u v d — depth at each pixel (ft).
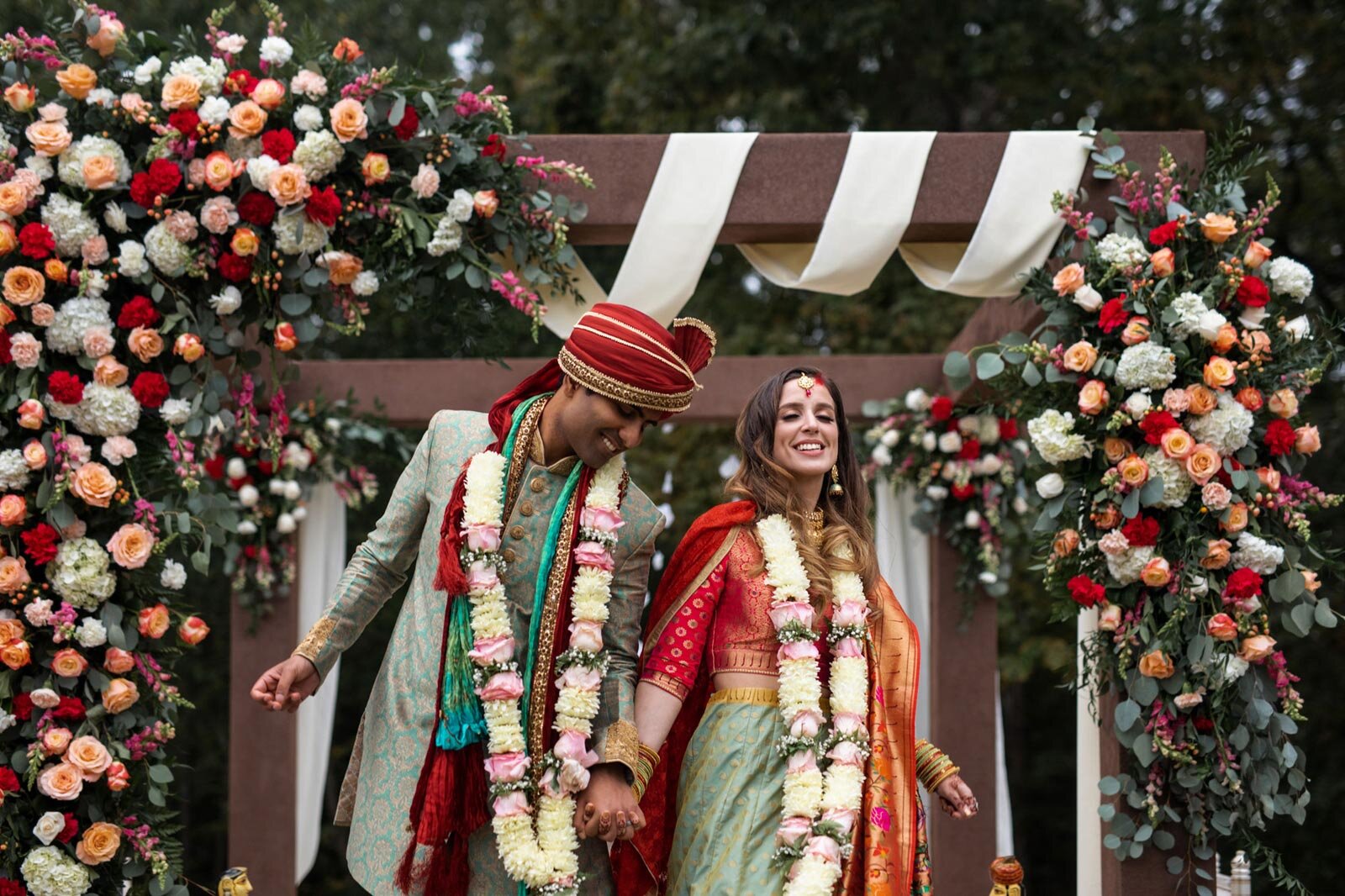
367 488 19.88
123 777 10.35
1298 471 11.67
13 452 10.32
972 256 12.26
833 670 9.23
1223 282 11.37
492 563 8.18
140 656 10.75
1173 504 11.20
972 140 12.40
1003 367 11.86
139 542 10.55
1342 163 32.76
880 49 33.65
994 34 31.94
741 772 8.86
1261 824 11.14
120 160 10.85
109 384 10.71
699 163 12.31
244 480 19.04
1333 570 11.42
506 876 8.16
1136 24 32.78
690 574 9.38
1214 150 11.97
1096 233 11.84
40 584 10.50
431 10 39.22
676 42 33.12
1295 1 32.27
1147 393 11.34
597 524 8.37
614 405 8.10
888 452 20.06
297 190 10.91
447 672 8.07
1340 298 33.53
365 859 8.09
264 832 19.12
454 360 20.01
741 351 33.30
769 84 33.94
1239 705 11.21
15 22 28.30
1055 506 11.66
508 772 7.97
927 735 20.77
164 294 11.09
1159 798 11.35
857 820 8.82
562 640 8.33
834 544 9.62
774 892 8.48
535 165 11.74
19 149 10.85
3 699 10.22
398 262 11.53
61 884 10.04
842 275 12.45
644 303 12.44
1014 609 32.37
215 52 11.61
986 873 19.57
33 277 10.44
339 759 37.70
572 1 35.73
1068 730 38.24
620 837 8.11
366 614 8.51
